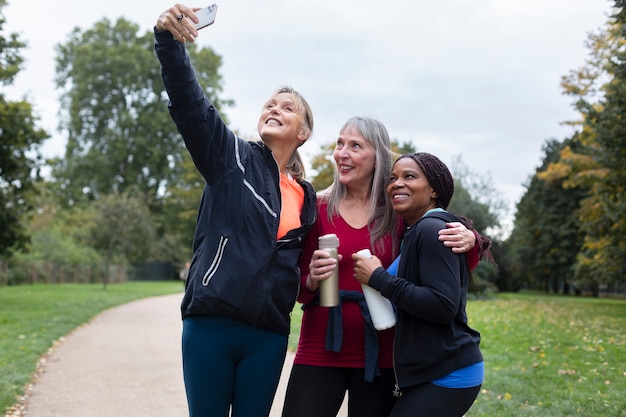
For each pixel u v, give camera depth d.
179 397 6.24
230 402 2.53
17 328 11.33
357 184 3.02
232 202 2.49
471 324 13.21
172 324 13.90
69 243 40.66
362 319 2.82
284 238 2.58
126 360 8.58
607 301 29.42
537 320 14.77
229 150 2.54
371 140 2.97
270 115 2.87
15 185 19.34
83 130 50.22
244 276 2.42
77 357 8.75
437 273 2.45
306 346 2.89
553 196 42.78
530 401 5.89
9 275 32.00
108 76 50.47
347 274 2.90
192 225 49.84
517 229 45.97
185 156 48.75
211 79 51.34
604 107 16.86
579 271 31.33
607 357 8.70
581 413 5.41
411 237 2.59
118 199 31.20
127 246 30.31
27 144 19.17
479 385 2.55
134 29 52.56
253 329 2.47
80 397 6.18
